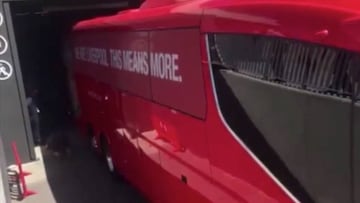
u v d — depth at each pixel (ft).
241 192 16.51
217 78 17.15
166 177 24.13
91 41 37.37
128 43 26.99
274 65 14.11
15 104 43.39
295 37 12.69
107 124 35.78
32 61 68.85
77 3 63.00
